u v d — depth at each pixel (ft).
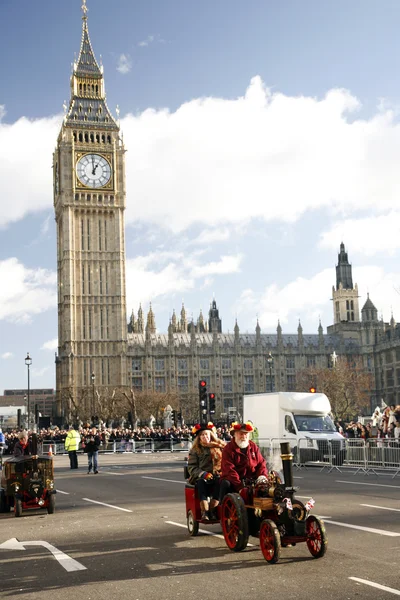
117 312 502.38
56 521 66.54
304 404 147.23
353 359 567.18
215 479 52.24
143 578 39.99
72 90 525.75
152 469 144.05
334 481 103.96
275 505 44.19
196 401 504.84
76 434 161.99
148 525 60.70
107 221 510.99
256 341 552.82
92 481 117.19
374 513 64.13
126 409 442.09
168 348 529.45
